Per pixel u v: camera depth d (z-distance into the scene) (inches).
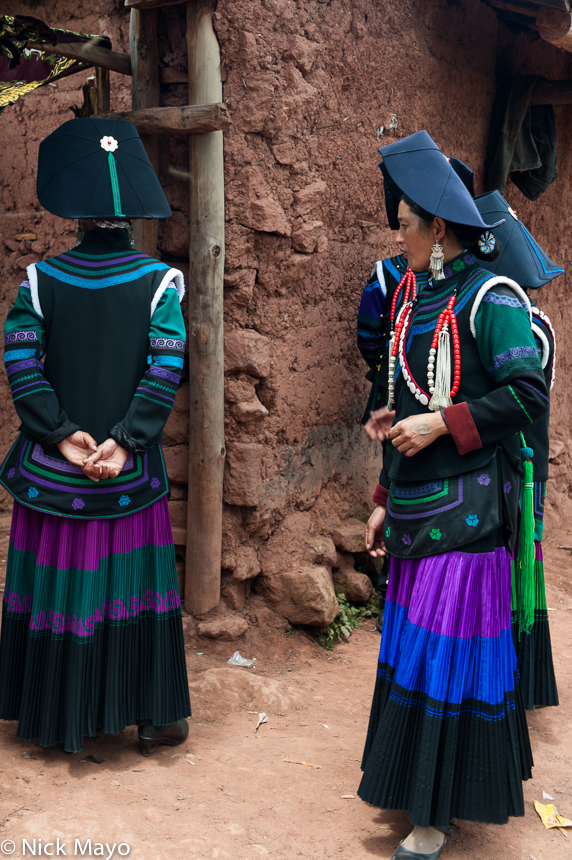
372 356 166.9
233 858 88.4
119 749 112.1
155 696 108.1
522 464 99.4
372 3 168.6
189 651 147.2
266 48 142.9
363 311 163.8
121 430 101.2
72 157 103.7
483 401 88.3
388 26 175.0
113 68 145.9
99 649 104.9
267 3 141.9
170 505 151.9
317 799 103.2
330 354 170.4
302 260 153.9
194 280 143.7
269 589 156.2
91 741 113.7
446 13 196.7
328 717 127.6
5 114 215.5
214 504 148.2
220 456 147.8
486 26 214.4
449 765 88.8
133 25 145.6
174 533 151.6
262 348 148.5
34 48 130.8
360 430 183.9
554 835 99.9
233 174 143.9
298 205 152.8
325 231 164.1
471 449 89.0
